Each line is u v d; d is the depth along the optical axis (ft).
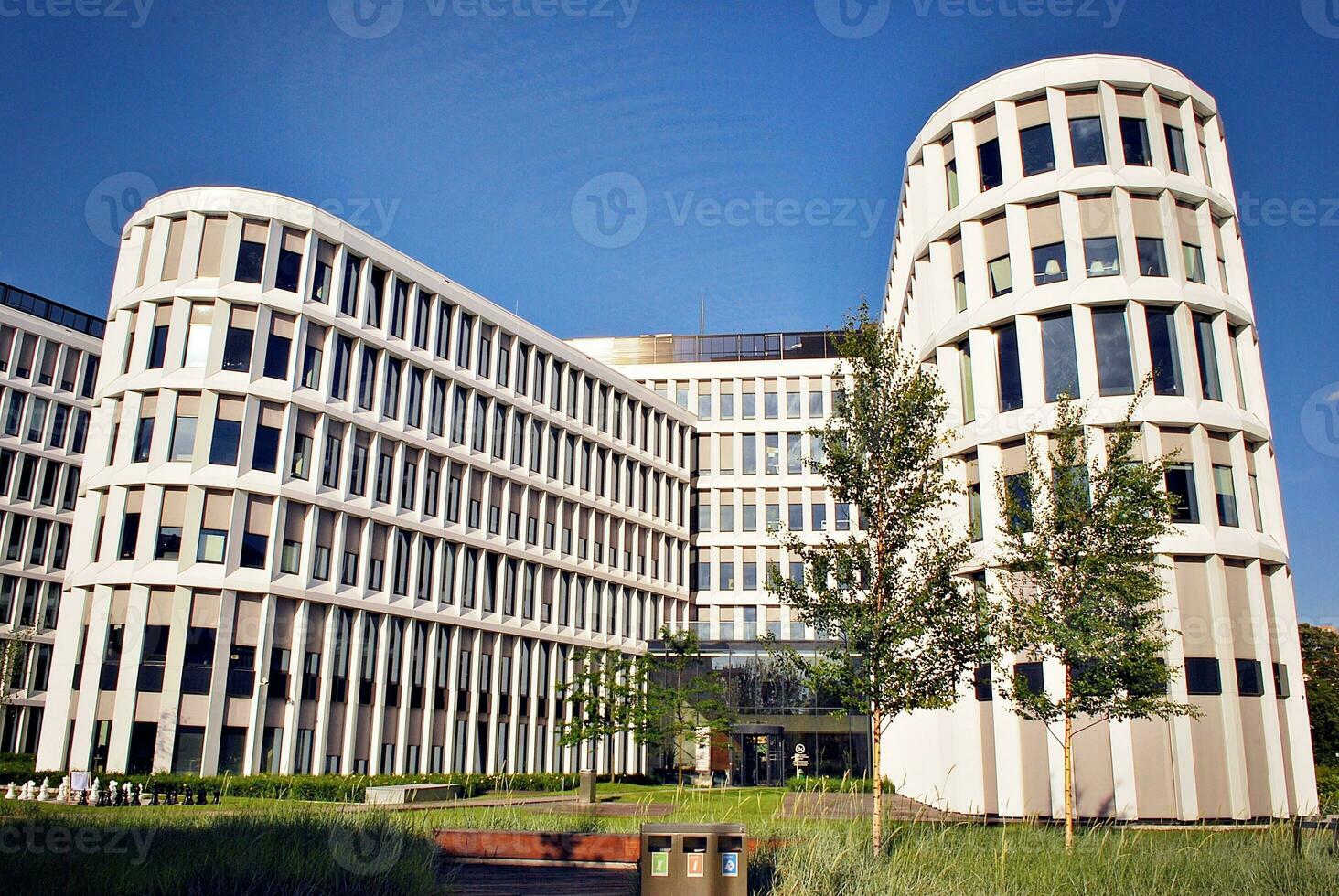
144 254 137.69
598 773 183.32
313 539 134.72
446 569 157.79
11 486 202.28
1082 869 48.21
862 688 62.54
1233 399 102.68
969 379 110.73
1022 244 106.42
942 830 58.34
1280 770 94.53
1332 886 45.42
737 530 220.84
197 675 122.83
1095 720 93.04
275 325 135.03
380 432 147.33
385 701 143.23
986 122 112.57
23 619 202.08
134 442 129.49
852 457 66.85
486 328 171.73
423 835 57.41
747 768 169.78
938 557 65.87
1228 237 109.60
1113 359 101.50
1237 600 98.22
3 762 141.38
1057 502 70.18
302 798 114.01
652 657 160.97
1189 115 109.29
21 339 207.10
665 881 40.19
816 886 44.39
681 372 231.30
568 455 188.96
